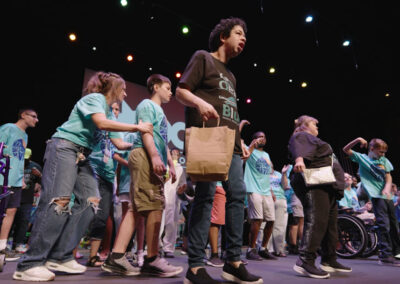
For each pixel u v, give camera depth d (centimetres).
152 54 699
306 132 226
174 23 623
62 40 598
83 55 633
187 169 133
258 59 729
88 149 176
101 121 162
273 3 571
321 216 202
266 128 941
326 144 215
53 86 614
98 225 230
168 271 175
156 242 180
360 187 453
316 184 201
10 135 268
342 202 436
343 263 294
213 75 159
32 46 583
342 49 682
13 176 262
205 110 135
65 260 183
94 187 187
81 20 583
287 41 670
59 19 568
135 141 187
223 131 135
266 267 245
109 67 667
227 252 157
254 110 920
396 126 807
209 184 153
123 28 619
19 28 556
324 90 834
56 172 162
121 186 248
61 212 158
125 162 237
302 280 178
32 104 594
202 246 147
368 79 772
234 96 167
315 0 562
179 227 538
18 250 352
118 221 288
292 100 891
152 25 619
